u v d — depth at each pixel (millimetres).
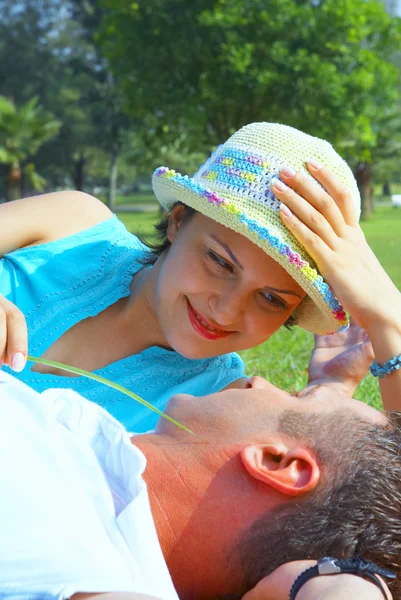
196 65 24672
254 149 2744
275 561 1784
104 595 1517
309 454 1854
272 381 4480
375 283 2742
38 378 2832
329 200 2686
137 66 25078
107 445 1890
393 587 1712
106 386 2875
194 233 2693
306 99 23812
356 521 1751
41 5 49906
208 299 2646
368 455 1834
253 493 1851
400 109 37938
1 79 49719
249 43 23656
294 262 2561
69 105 49000
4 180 34094
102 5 25828
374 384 4234
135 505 1738
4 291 2932
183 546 1866
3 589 1527
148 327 2918
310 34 24266
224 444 1908
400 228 27734
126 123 46250
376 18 26547
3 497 1596
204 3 24250
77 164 50125
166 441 1966
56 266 2977
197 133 26219
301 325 2992
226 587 1874
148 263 3016
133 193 74500
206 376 3000
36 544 1562
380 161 42812
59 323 2908
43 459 1713
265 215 2637
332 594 1548
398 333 2740
